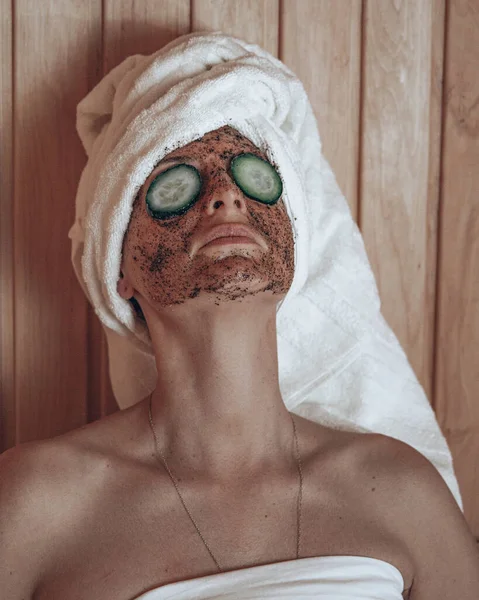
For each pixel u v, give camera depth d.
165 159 0.96
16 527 0.88
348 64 1.33
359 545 0.92
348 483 0.97
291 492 0.95
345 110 1.33
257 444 0.96
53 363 1.31
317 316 1.16
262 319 0.95
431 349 1.36
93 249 1.03
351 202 1.34
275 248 0.93
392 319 1.35
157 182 0.94
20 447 0.94
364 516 0.94
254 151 0.98
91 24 1.29
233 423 0.95
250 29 1.31
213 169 0.94
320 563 0.88
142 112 1.00
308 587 0.85
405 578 0.94
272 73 1.03
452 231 1.35
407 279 1.35
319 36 1.32
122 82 1.10
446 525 0.98
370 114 1.33
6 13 1.28
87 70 1.29
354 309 1.17
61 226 1.30
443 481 1.01
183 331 0.94
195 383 0.95
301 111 1.12
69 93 1.29
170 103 0.99
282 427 0.99
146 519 0.91
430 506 0.98
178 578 0.87
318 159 1.18
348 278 1.18
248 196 0.94
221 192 0.92
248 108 1.00
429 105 1.34
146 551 0.88
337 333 1.16
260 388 0.96
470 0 1.33
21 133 1.29
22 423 1.30
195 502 0.93
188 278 0.90
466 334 1.35
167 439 0.97
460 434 1.35
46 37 1.28
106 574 0.86
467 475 1.34
